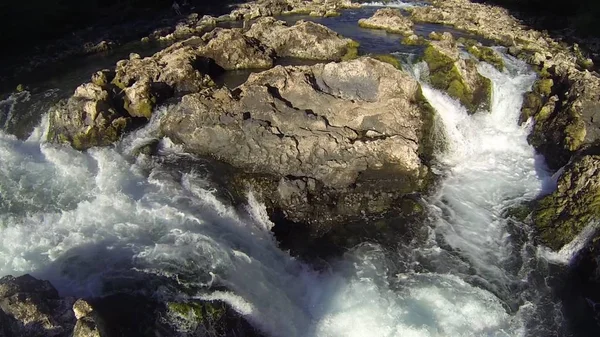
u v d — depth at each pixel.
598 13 48.25
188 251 21.06
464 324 21.05
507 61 37.38
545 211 26.12
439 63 33.84
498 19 48.84
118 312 17.86
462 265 24.05
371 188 27.59
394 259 24.22
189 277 19.84
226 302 19.19
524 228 26.08
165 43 46.50
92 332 15.89
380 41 39.94
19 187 24.59
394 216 26.59
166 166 26.88
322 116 28.31
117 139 28.58
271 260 23.12
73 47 44.78
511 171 30.41
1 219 22.34
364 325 20.80
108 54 43.62
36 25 46.69
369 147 27.16
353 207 26.75
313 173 27.16
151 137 28.95
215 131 27.61
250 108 27.88
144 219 22.83
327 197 26.80
